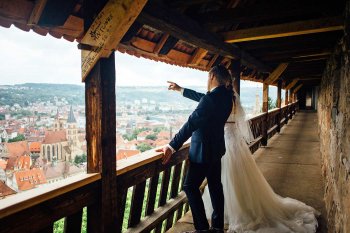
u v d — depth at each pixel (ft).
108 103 6.67
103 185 6.63
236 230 9.05
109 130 6.71
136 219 8.62
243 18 10.94
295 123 47.06
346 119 8.03
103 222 6.66
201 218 7.68
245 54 17.69
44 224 5.41
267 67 24.67
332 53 16.03
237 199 9.33
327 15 10.84
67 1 6.49
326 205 11.65
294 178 16.01
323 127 20.85
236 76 16.56
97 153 6.63
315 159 20.84
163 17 8.75
